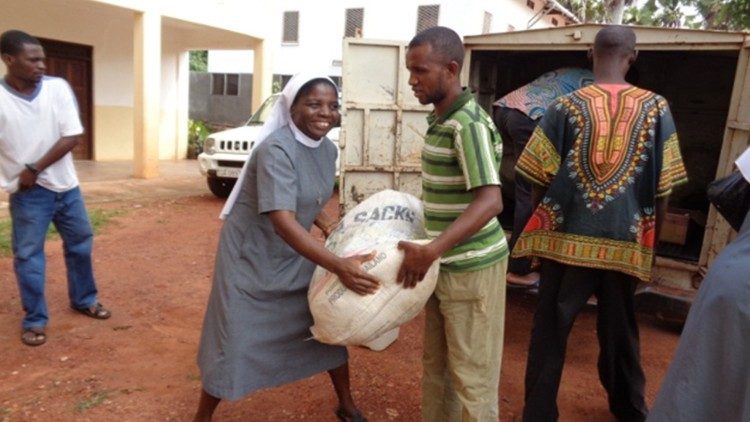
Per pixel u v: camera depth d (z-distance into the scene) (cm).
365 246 222
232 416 298
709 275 156
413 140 527
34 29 1095
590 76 451
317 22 1783
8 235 607
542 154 271
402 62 516
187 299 466
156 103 1060
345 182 530
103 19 1206
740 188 181
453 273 224
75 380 328
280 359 261
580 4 1997
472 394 232
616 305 277
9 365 342
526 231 280
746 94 367
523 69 598
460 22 1574
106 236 652
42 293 374
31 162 351
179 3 1062
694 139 600
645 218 260
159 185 1015
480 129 206
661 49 396
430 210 228
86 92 1225
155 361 356
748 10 789
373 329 215
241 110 2067
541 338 279
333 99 244
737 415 144
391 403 319
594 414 321
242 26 1211
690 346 154
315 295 224
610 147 256
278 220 226
